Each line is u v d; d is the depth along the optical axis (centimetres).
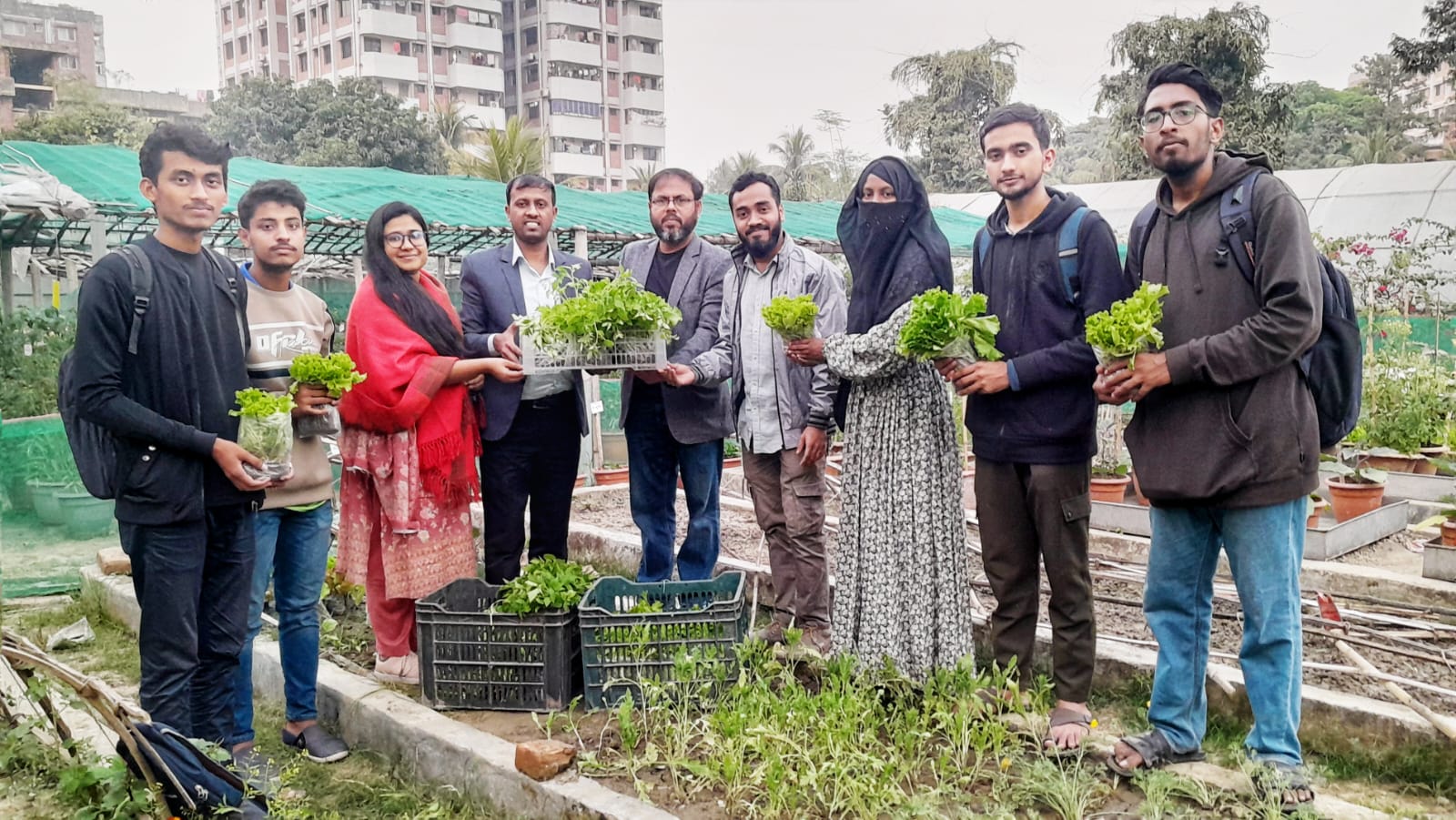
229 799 337
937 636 384
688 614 413
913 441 384
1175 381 311
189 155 334
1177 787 330
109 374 319
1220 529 328
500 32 5469
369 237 439
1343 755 374
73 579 679
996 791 337
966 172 2630
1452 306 1310
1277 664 320
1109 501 718
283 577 412
